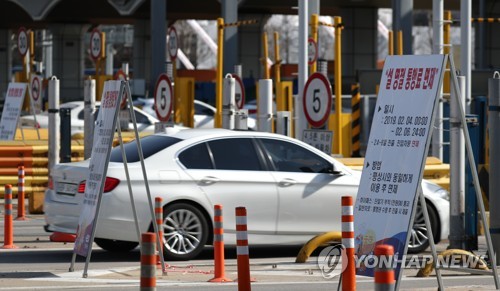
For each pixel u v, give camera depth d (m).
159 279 34.97
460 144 39.53
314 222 41.66
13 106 73.06
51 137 61.91
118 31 199.12
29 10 180.00
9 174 63.84
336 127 68.44
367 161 29.88
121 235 39.31
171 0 189.38
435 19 65.31
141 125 88.19
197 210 40.16
